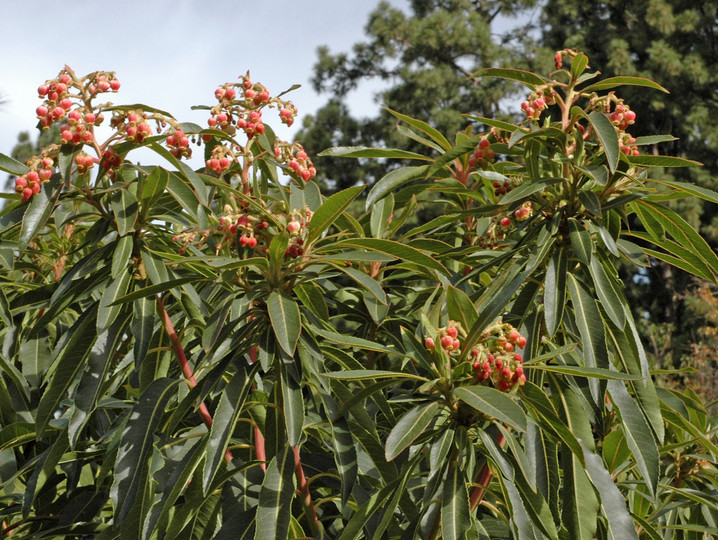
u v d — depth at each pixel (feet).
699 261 8.74
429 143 11.09
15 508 10.49
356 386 10.80
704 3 57.77
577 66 8.89
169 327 9.16
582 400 8.83
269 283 8.16
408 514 8.68
